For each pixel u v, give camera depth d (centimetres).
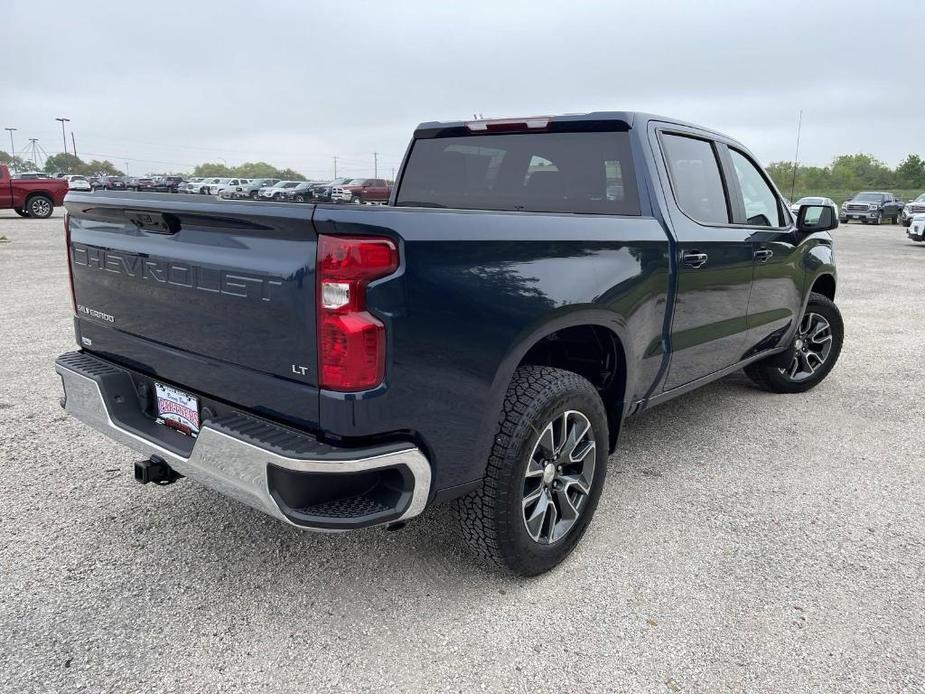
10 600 254
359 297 201
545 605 260
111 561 281
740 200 404
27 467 365
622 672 225
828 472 384
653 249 308
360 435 207
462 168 390
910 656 235
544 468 266
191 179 5741
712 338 374
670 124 353
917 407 498
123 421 269
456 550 296
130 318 269
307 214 198
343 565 283
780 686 220
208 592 263
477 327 226
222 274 224
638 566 287
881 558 296
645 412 481
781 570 286
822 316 520
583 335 309
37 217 2322
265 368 220
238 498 225
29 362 559
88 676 218
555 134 353
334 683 218
